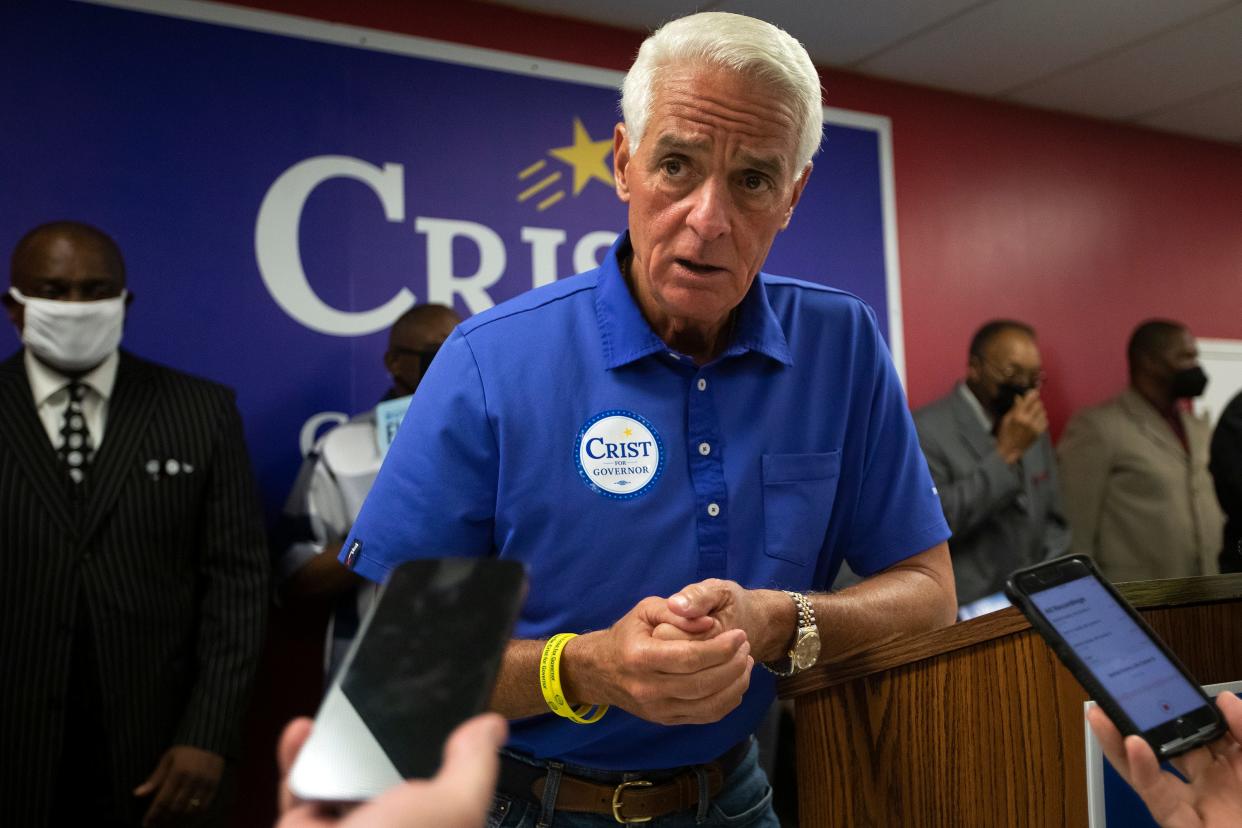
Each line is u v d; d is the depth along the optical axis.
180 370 2.69
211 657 2.23
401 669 0.48
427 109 3.11
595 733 1.04
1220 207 4.79
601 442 1.09
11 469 2.12
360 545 1.10
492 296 3.17
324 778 0.44
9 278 2.57
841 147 3.81
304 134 2.93
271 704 2.81
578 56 3.37
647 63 1.04
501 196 3.20
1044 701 0.81
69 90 2.66
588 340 1.12
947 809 0.89
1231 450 3.25
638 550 1.08
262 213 2.87
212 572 2.31
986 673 0.86
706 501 1.09
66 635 2.08
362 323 2.98
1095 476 4.03
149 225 2.73
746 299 1.16
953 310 4.02
